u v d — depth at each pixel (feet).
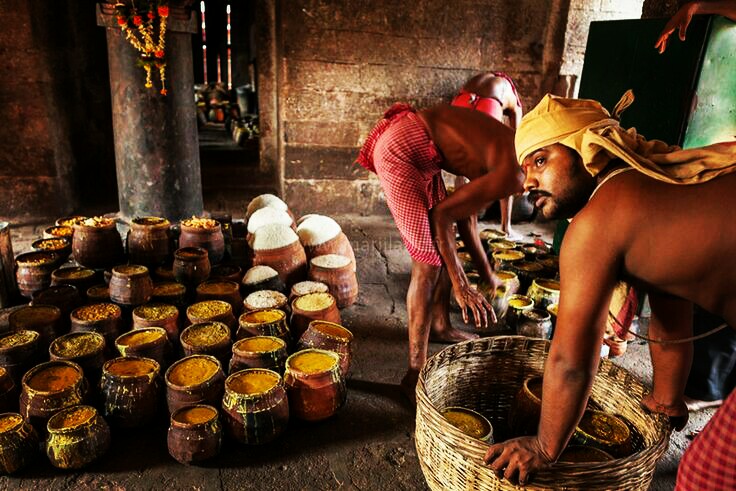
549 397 4.56
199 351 7.99
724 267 3.82
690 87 9.94
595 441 6.36
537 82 20.44
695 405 8.54
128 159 14.47
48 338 8.71
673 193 3.89
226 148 28.55
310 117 19.42
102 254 11.08
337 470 7.07
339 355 8.25
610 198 4.07
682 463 4.35
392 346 10.50
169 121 14.34
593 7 19.17
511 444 4.94
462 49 19.54
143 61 13.06
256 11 22.02
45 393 6.94
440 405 7.32
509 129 7.80
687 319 5.58
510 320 10.64
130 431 7.59
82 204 20.25
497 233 14.67
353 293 11.51
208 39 45.75
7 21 16.67
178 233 13.32
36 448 6.87
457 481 5.41
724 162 3.84
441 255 7.73
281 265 11.35
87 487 6.60
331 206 20.65
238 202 21.35
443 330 10.38
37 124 17.78
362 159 8.80
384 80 19.44
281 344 8.20
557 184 4.59
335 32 18.58
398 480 6.97
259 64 22.58
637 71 11.23
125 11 12.75
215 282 10.42
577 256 4.19
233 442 7.41
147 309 9.18
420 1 18.72
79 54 19.77
